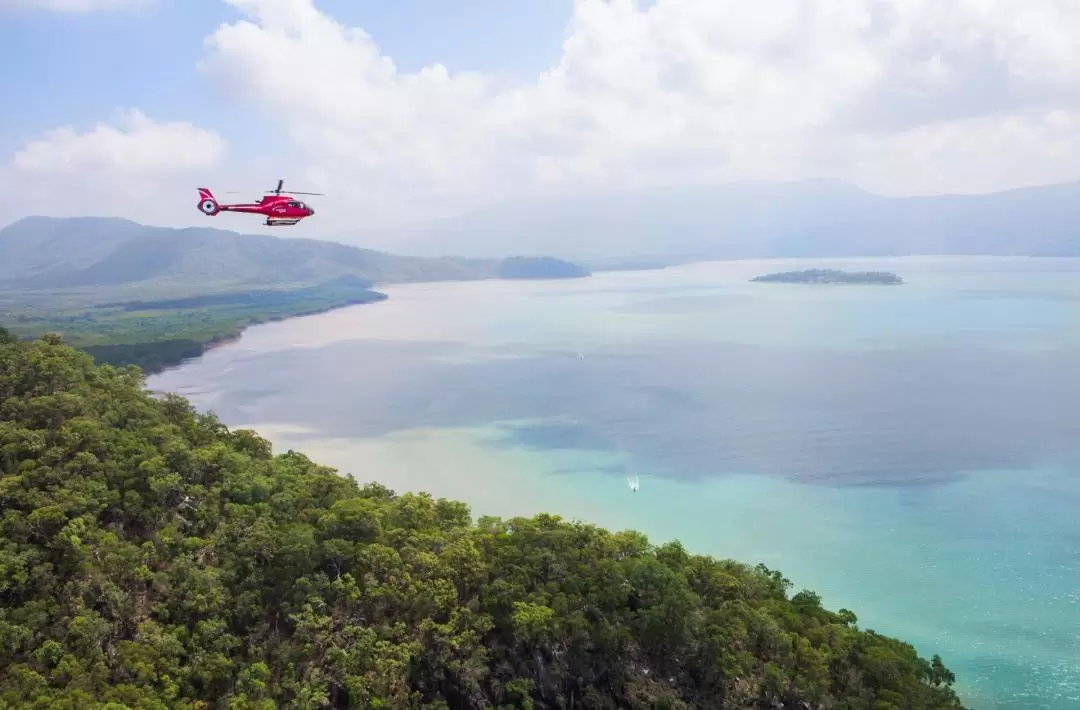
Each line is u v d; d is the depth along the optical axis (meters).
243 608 57.94
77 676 48.88
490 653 59.16
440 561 62.53
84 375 82.00
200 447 76.94
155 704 48.62
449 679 57.91
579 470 140.25
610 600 61.97
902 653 59.44
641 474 137.38
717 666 58.78
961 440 153.75
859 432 160.88
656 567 62.88
